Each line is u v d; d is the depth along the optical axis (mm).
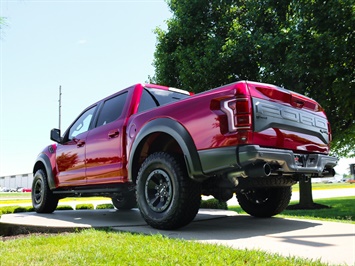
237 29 9625
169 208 3572
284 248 2809
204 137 3338
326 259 2453
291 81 8820
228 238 3244
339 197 12938
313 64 8094
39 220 4895
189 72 9773
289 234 3469
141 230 3709
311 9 8031
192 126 3451
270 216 4980
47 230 4148
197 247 2693
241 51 9016
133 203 6992
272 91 3434
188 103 3562
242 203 5062
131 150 4086
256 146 3074
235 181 3301
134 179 4168
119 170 4453
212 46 9383
